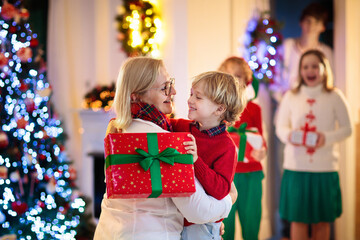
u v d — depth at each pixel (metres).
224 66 2.92
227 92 1.66
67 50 4.39
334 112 3.47
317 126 3.45
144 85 1.56
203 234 1.65
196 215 1.47
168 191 1.40
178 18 3.55
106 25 4.31
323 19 4.02
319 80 3.46
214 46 3.74
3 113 3.32
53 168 3.71
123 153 1.40
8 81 3.29
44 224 3.57
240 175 2.87
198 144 1.65
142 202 1.49
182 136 1.48
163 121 1.59
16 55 3.30
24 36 3.34
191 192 1.42
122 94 1.56
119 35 3.96
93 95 4.14
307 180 3.43
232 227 2.83
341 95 3.47
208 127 1.71
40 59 3.64
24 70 3.42
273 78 4.06
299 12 4.14
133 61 1.60
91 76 4.40
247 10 4.03
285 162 3.58
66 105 4.37
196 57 3.57
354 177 3.98
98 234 1.58
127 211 1.50
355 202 4.04
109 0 4.30
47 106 3.91
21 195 3.44
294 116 3.56
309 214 3.45
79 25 4.40
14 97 3.34
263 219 4.16
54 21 4.34
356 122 4.01
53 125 3.93
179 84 3.54
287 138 3.50
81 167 4.35
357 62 4.05
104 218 1.57
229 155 1.62
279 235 4.29
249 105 3.01
